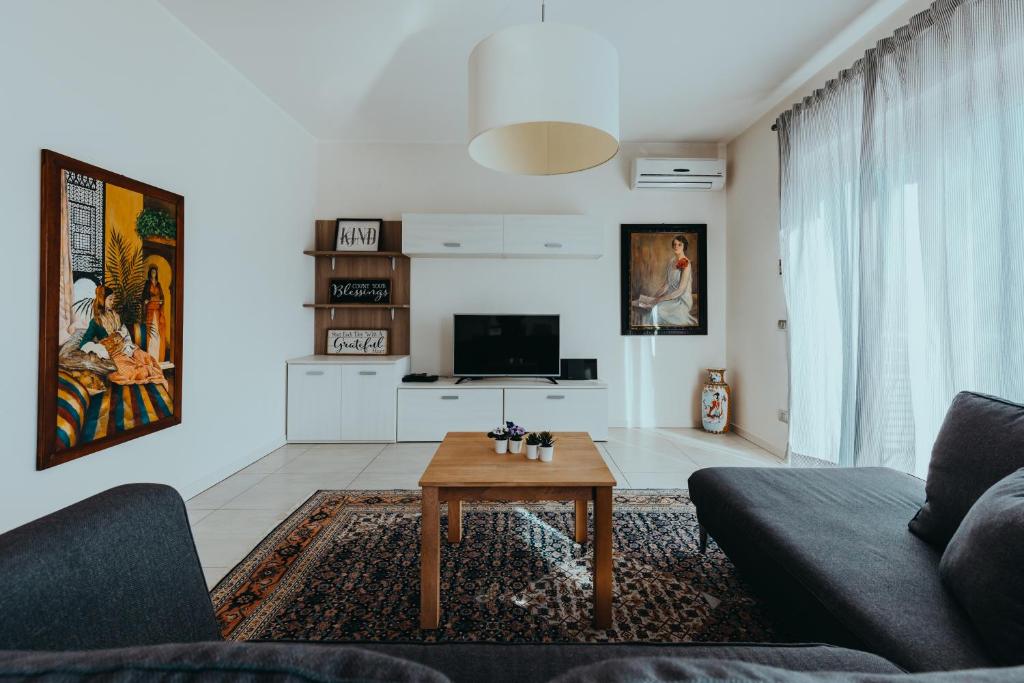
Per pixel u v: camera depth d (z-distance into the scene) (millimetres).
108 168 2207
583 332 4559
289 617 1643
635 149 4535
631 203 4555
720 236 4566
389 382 4016
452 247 4184
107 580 791
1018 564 905
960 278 2045
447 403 4039
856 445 2586
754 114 3910
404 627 1597
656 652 853
